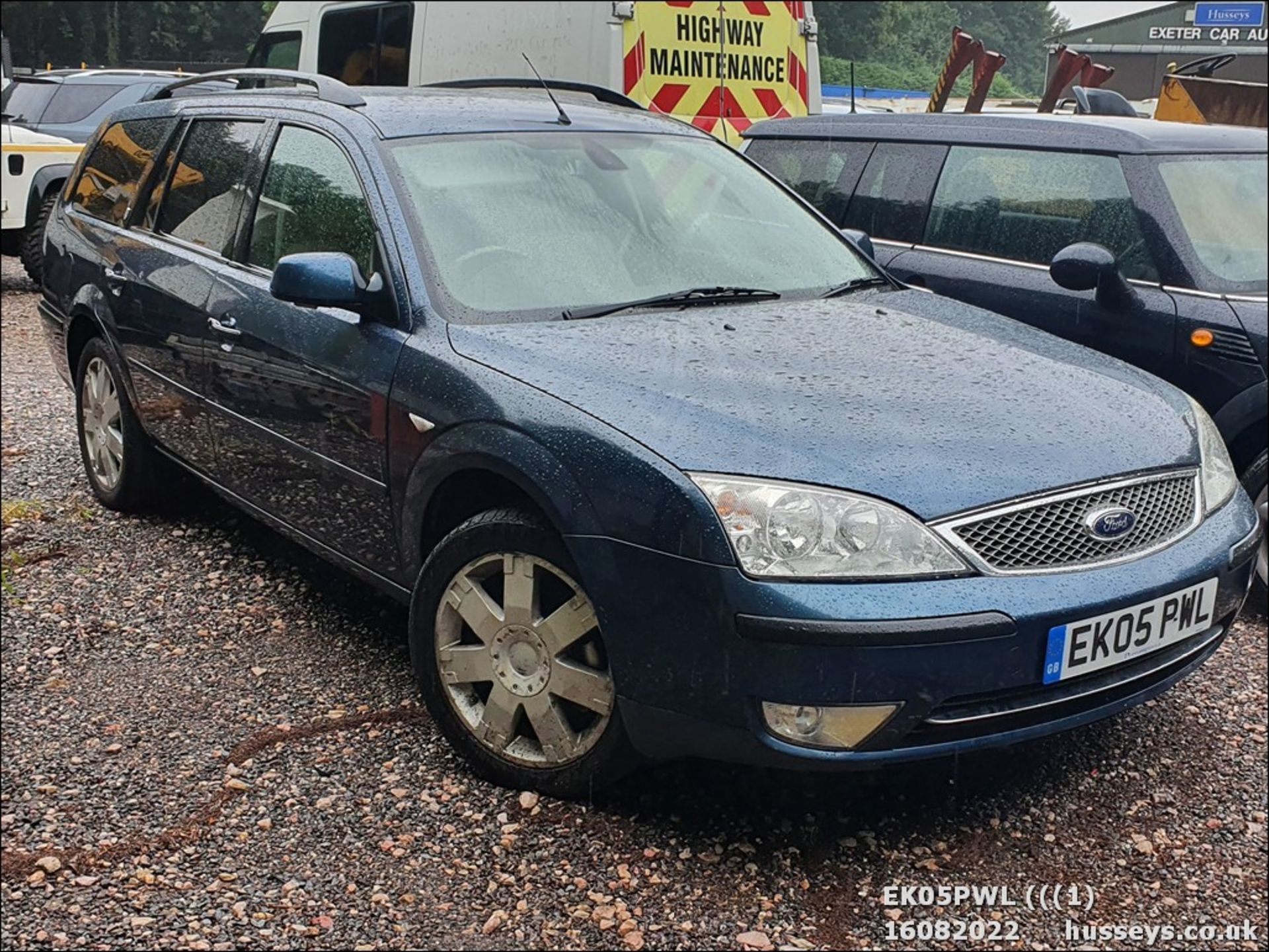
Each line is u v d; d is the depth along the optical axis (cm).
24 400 742
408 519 355
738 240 423
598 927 285
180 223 487
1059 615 288
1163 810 338
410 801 330
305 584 470
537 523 315
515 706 328
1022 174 548
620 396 312
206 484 477
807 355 343
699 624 284
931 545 283
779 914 292
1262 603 471
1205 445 346
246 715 373
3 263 1359
